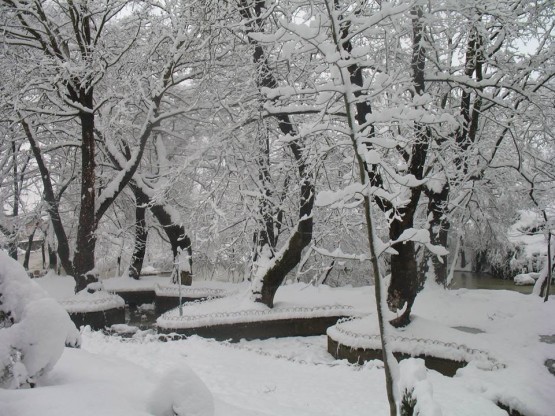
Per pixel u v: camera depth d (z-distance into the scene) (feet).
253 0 49.06
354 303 57.06
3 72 61.72
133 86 65.98
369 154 20.45
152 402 13.76
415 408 12.42
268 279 54.60
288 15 43.19
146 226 90.53
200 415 13.71
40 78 61.00
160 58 67.21
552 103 56.65
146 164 89.92
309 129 26.66
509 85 51.49
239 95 54.90
